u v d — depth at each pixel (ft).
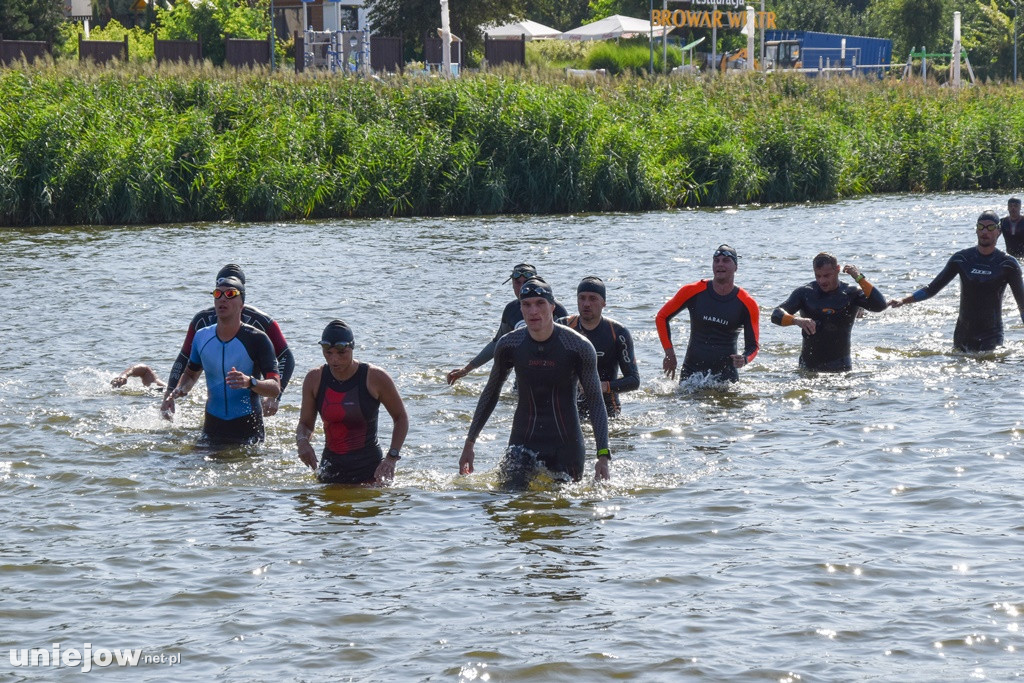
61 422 78.95
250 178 223.92
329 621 46.24
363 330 110.22
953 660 42.04
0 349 101.96
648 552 53.62
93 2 512.22
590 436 75.41
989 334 99.35
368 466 66.44
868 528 56.29
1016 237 143.02
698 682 40.60
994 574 49.90
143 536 56.59
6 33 393.70
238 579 50.80
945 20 583.17
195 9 408.87
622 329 78.89
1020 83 331.16
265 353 74.64
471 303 125.08
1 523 58.44
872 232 188.55
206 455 71.77
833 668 41.55
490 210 234.79
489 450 72.49
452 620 46.19
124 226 211.20
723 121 259.19
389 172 232.53
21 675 41.65
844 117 287.48
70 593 49.32
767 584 49.44
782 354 100.63
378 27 453.17
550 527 57.47
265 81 253.65
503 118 240.53
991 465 66.18
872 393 85.35
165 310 121.60
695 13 410.93
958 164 279.90
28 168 214.07
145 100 238.89
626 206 242.58
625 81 283.38
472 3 441.27
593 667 41.88
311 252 169.89
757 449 71.26
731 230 195.31
